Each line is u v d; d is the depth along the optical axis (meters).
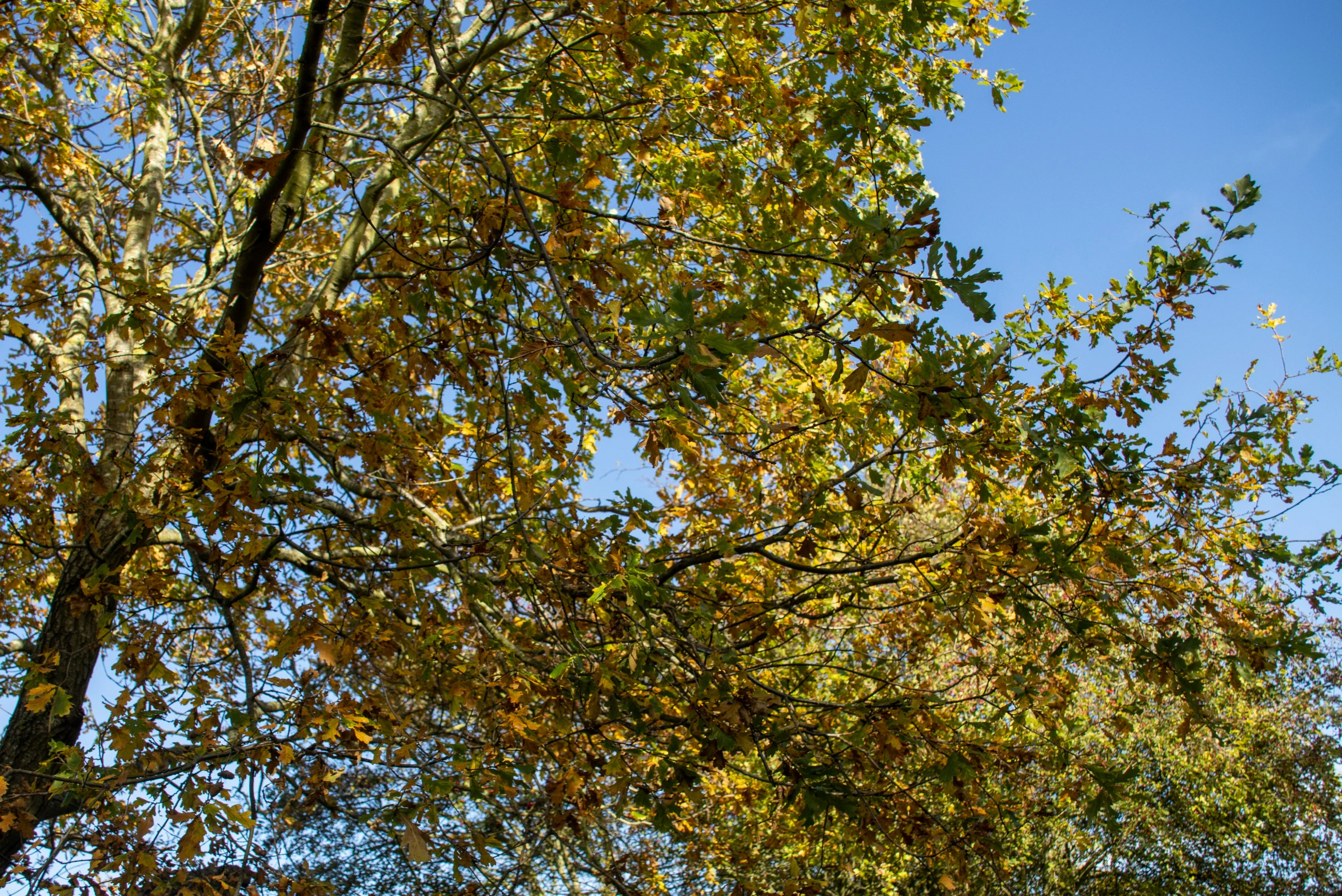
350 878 7.72
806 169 3.87
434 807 3.77
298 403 3.68
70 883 3.21
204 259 6.43
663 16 4.03
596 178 3.51
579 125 4.93
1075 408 3.81
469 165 5.23
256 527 3.79
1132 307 4.11
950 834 4.20
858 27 4.04
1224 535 4.34
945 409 2.88
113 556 4.54
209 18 6.62
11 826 3.31
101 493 4.20
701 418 2.68
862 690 5.18
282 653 3.79
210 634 5.08
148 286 3.75
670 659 3.97
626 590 3.66
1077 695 9.62
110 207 6.53
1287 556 4.04
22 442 4.05
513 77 5.38
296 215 4.86
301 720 3.51
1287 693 12.72
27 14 5.52
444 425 5.19
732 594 4.77
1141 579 4.27
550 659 4.49
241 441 3.60
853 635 5.54
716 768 3.68
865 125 3.81
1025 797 5.07
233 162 6.00
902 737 3.98
